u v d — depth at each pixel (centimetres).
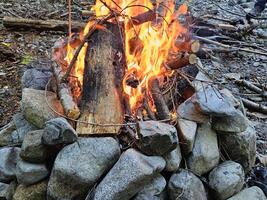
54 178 122
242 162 149
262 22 306
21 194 129
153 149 124
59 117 129
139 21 154
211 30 262
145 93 144
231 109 138
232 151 147
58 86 142
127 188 117
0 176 138
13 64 222
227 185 134
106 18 149
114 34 149
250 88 220
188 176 132
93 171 120
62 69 151
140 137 123
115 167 121
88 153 122
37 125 136
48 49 239
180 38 162
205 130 142
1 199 138
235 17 315
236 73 234
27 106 136
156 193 127
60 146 127
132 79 145
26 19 259
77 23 255
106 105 132
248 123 152
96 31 148
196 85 151
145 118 139
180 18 235
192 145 135
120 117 132
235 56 256
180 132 134
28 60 225
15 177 137
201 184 135
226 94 154
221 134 146
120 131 130
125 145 130
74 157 121
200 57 247
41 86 155
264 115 201
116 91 137
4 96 196
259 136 184
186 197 128
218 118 143
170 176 133
